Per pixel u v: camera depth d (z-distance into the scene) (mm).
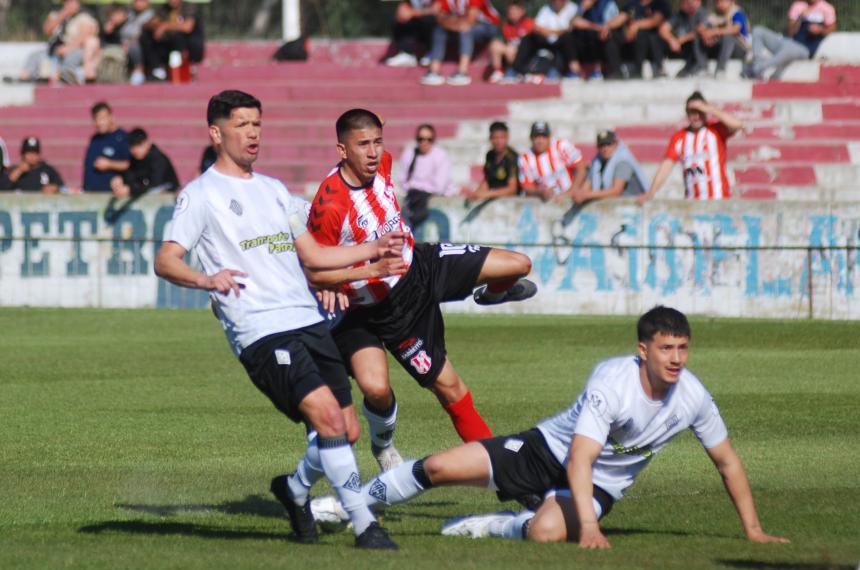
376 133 19562
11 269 51219
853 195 54469
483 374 34656
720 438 16828
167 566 14523
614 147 47719
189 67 68125
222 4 99625
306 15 97625
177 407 29750
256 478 22016
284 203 17094
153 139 63812
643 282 46312
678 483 21453
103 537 17141
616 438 16609
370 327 20469
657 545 16312
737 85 59625
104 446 24906
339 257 17156
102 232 51031
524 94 62094
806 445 24656
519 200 47938
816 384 32469
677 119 59188
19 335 43406
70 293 50875
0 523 18359
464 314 48469
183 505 19922
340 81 67062
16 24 91812
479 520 17359
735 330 42438
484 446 17359
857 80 60812
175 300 50594
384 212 20156
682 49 61875
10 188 54250
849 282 44188
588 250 46844
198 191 16719
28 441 25438
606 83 61031
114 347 40531
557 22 63281
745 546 16188
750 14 75250
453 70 66375
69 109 66188
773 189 55125
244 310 16609
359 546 16141
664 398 16438
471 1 63500
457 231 48594
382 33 95750
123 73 70125
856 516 18453
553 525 16688
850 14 72250
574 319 46031
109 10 78562
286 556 15188
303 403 16219
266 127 62625
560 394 31250
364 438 26484
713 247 45188
